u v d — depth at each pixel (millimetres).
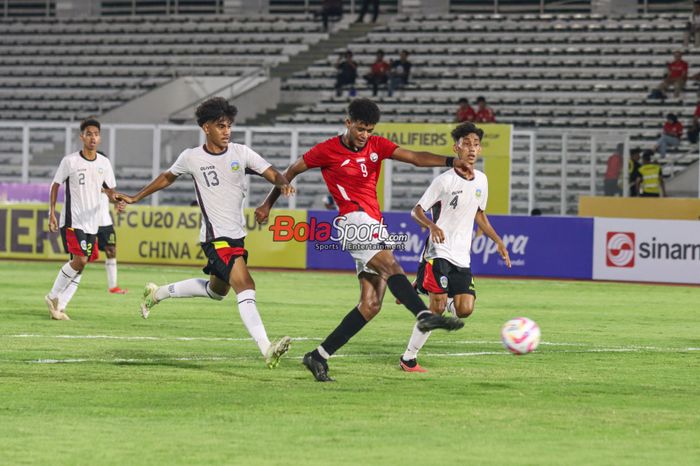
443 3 93375
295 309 36656
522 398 19984
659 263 50219
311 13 95750
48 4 100312
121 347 26141
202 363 23703
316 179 65875
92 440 16156
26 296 38906
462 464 14953
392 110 81750
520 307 38781
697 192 68375
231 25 94000
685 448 16062
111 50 93938
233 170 21984
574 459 15305
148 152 64125
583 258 51531
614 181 64812
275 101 83750
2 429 16859
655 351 27219
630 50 84938
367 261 21344
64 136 70500
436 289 24141
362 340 28422
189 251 56406
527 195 66250
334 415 18156
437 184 23719
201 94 84062
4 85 91562
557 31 87875
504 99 82438
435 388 20906
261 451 15570
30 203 58500
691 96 79500
